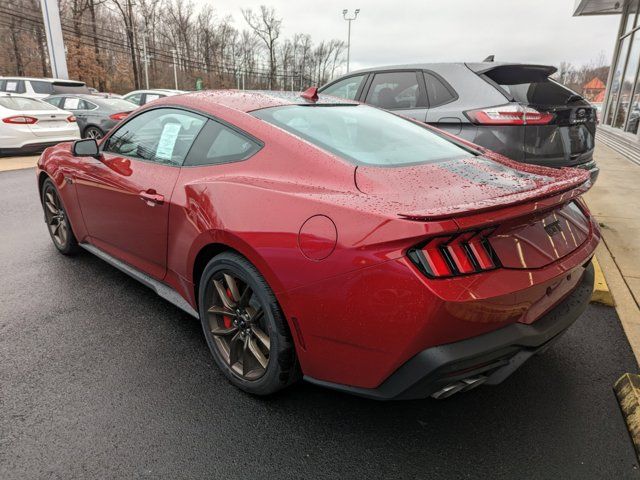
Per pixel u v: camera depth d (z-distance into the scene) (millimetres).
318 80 76688
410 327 1549
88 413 2049
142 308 3072
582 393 2268
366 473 1770
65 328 2793
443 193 1778
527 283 1680
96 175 3078
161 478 1718
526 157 3863
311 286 1750
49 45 17797
